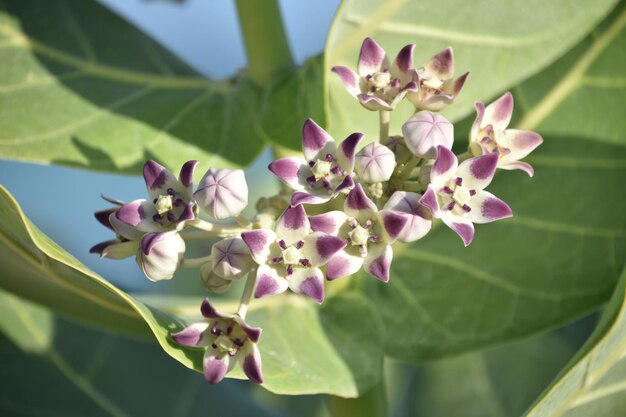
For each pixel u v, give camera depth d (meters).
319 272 0.49
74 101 0.56
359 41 0.54
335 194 0.49
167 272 0.50
